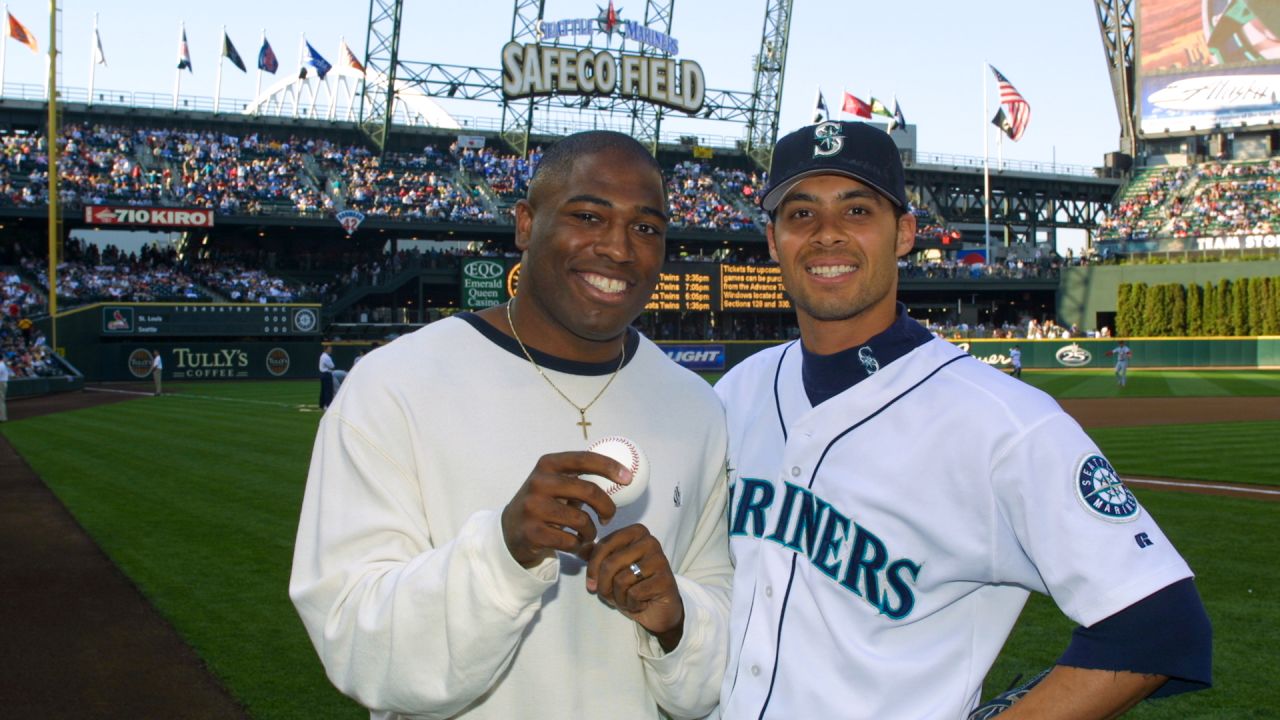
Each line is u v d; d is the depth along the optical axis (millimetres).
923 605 1869
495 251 44438
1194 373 36781
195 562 6848
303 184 41469
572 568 2006
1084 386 29641
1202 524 7945
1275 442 14297
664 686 2002
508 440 1985
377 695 1771
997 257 50812
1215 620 5305
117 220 35688
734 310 41156
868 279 2016
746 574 2102
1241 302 40656
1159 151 55469
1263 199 48000
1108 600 1650
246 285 38594
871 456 1938
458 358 2055
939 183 52688
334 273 42906
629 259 2023
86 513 8781
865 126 2062
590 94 43406
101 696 4402
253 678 4578
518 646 1939
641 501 2072
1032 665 4691
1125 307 43219
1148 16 53094
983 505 1828
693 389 2316
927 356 1992
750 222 46781
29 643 5145
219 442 14656
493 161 45812
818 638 1932
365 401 1966
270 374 37188
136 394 28281
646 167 2092
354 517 1882
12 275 35094
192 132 42312
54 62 31422
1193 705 4188
